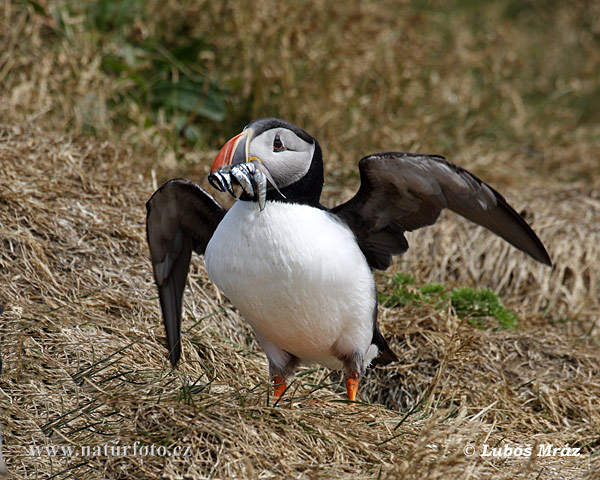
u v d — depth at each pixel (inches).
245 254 231.1
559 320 362.0
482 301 348.2
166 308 270.8
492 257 394.3
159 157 407.8
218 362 286.5
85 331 279.0
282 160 230.1
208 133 450.3
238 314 323.3
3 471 208.2
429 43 539.8
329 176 426.3
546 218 420.5
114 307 300.7
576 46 646.5
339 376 311.0
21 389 246.2
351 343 250.2
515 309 371.9
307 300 233.9
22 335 263.7
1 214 315.0
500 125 539.2
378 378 309.9
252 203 234.8
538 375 311.0
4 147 347.3
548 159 511.2
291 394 268.8
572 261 394.6
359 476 215.5
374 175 243.8
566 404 294.2
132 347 276.7
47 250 312.0
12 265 299.7
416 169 238.8
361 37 489.1
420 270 386.0
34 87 399.9
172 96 446.0
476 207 253.9
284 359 261.9
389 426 244.5
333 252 232.2
